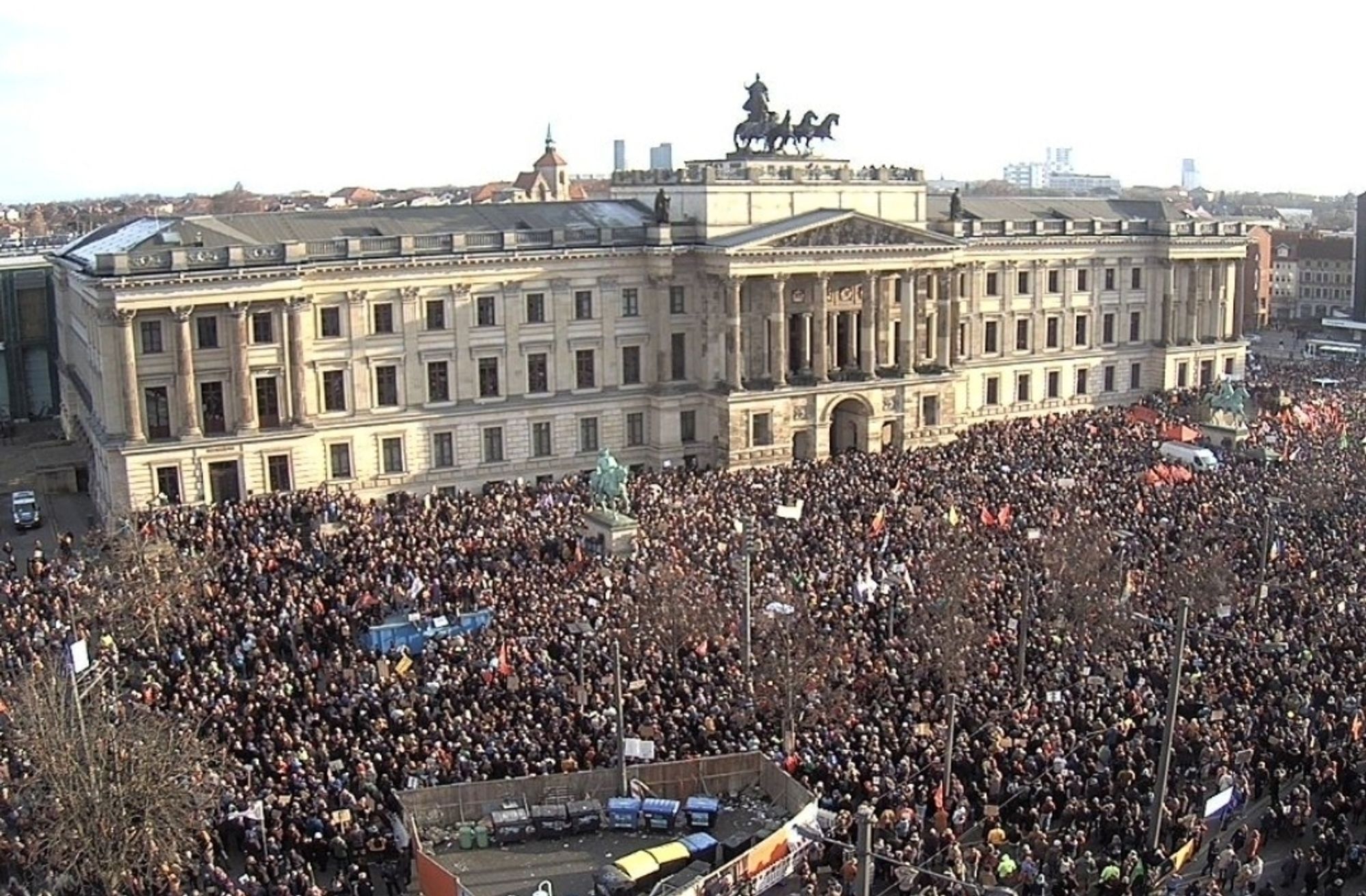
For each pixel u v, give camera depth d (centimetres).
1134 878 4809
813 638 6619
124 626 7175
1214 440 12450
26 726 5316
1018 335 15550
